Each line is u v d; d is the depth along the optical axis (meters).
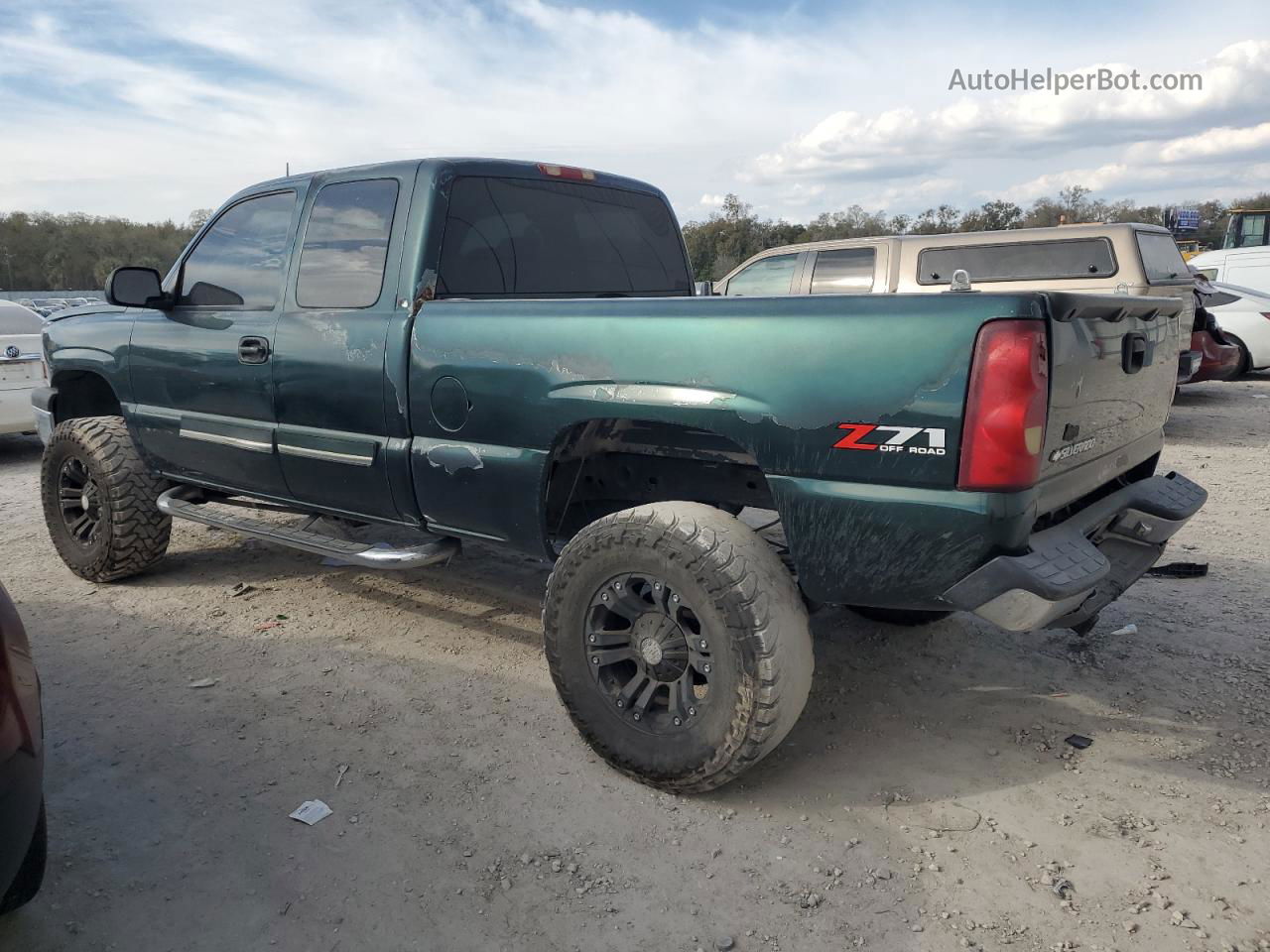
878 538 2.53
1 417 8.35
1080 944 2.22
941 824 2.71
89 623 4.34
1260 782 2.89
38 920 2.34
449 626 4.29
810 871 2.51
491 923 2.33
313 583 4.88
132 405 4.60
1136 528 3.21
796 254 9.72
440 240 3.51
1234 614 4.22
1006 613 2.44
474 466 3.27
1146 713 3.35
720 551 2.63
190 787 2.94
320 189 3.84
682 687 2.80
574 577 2.93
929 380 2.40
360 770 3.04
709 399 2.74
